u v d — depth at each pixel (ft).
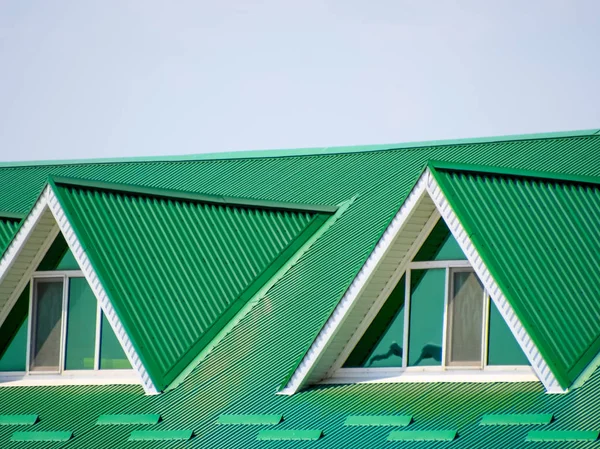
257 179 223.92
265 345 178.50
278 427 161.48
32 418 179.73
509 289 153.89
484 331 160.86
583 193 170.09
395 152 216.33
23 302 195.00
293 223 200.13
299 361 168.14
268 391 169.78
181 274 187.21
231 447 159.94
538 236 161.38
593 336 154.30
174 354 179.73
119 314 179.01
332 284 184.65
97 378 187.01
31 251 192.34
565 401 147.23
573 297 156.76
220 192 223.30
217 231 194.49
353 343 170.30
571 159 196.44
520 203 164.25
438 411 154.81
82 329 189.78
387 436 151.84
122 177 241.14
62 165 251.60
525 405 149.28
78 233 183.01
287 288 188.44
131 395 179.01
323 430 157.79
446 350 163.84
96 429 172.86
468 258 157.79
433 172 161.68
